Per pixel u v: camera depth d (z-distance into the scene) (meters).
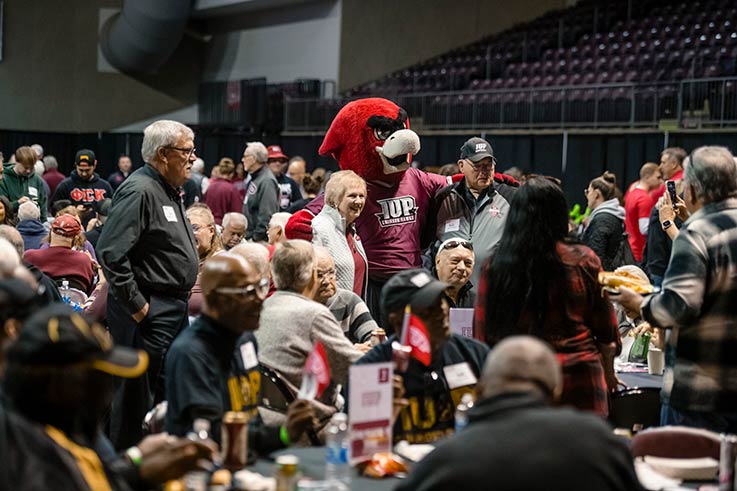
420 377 3.50
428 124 15.01
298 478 2.84
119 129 21.95
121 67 21.62
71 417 2.38
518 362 2.52
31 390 2.33
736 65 13.32
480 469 2.38
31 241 8.02
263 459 3.24
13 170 10.39
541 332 3.76
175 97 22.19
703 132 11.47
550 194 3.78
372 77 19.28
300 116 16.98
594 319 3.84
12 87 21.41
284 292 4.00
